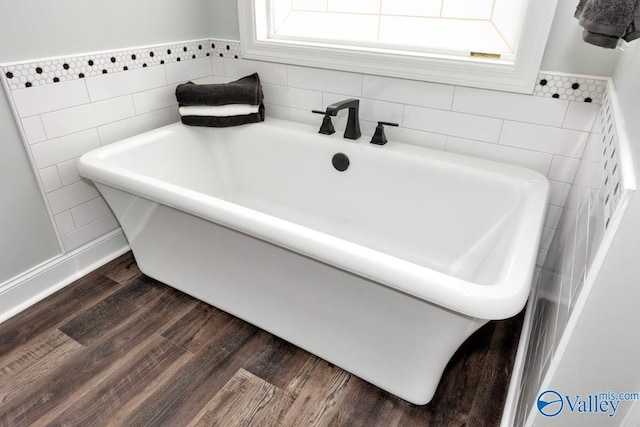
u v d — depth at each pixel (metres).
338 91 1.91
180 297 1.80
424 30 1.75
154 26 1.92
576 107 1.46
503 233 1.46
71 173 1.78
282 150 2.01
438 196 1.68
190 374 1.44
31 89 1.56
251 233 1.22
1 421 1.29
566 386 0.71
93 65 1.73
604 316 0.63
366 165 1.80
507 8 1.56
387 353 1.29
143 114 2.00
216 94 1.95
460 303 0.93
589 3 0.97
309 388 1.40
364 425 1.29
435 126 1.74
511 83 1.52
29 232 1.70
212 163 2.18
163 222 1.57
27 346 1.55
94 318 1.68
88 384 1.41
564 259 1.19
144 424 1.28
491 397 1.38
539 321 1.34
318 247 1.11
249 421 1.30
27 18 1.49
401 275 1.00
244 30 2.02
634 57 1.05
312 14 1.99
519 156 1.62
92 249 1.95
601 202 0.80
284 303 1.44
